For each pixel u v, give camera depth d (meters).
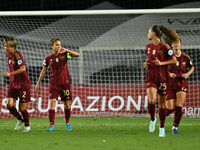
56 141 22.05
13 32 45.62
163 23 48.81
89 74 47.44
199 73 46.34
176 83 26.92
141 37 49.59
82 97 43.31
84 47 47.56
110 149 18.89
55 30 49.78
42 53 46.75
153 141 21.97
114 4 62.66
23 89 27.19
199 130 29.03
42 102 42.69
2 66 43.72
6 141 22.02
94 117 42.59
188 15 46.84
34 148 19.30
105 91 43.53
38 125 33.72
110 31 50.69
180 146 19.95
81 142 21.58
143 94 43.44
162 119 24.36
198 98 42.69
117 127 31.56
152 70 24.89
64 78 28.64
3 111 42.03
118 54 48.06
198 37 46.19
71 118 41.41
